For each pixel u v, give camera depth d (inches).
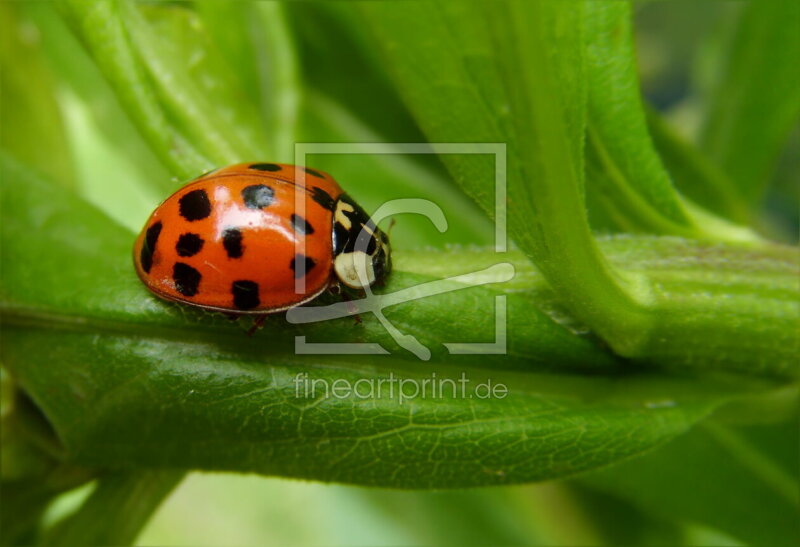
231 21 2.2
